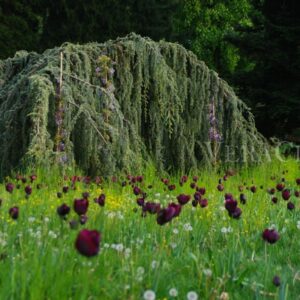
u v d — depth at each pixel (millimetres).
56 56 8695
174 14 28641
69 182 7570
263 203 6781
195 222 5121
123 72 9312
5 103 8797
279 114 15289
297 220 6172
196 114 10141
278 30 15594
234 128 10445
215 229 5129
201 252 4480
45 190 6727
